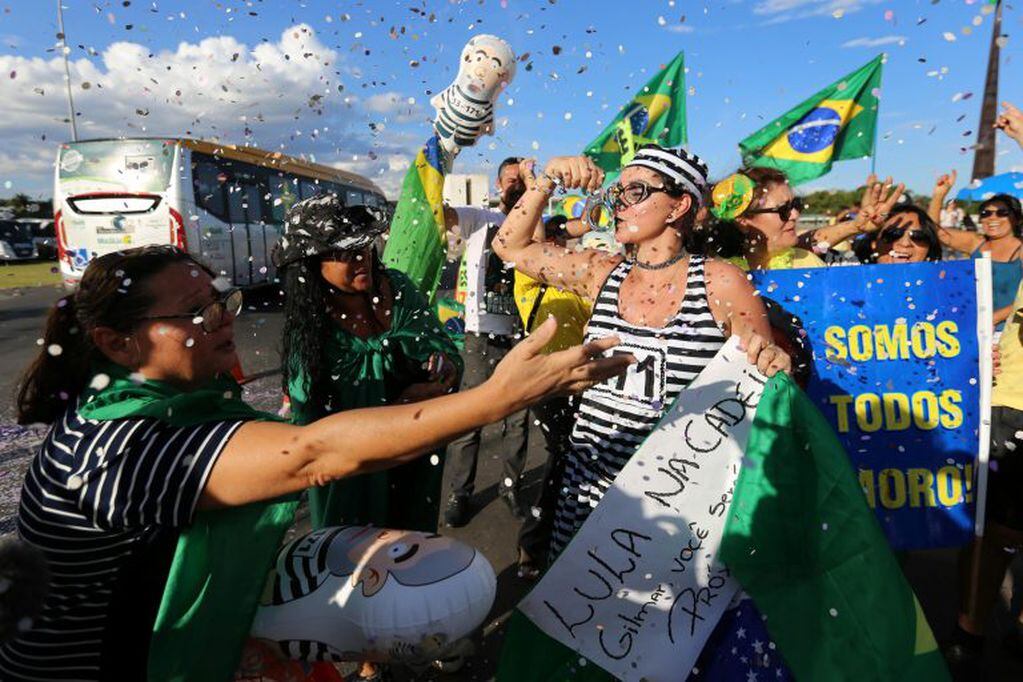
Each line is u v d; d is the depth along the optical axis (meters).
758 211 2.39
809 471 1.48
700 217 2.27
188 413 1.09
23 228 20.09
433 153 2.32
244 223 11.96
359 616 1.20
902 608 1.44
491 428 4.71
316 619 1.24
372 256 2.09
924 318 2.11
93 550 1.08
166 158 10.53
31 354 7.62
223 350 1.21
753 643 1.51
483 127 2.29
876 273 2.12
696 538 1.52
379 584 1.21
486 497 3.74
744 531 1.47
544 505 2.74
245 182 12.00
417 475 2.17
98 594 1.10
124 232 10.69
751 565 1.46
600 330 1.67
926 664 1.45
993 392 2.32
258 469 0.98
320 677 1.46
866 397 2.11
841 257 3.13
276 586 1.28
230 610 1.15
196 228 10.84
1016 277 3.24
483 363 3.52
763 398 1.49
